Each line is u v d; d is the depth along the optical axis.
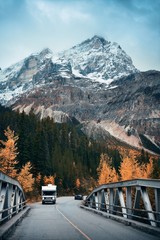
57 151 123.62
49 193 55.16
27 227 18.12
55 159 111.44
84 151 163.88
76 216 26.84
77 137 196.88
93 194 34.75
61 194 105.44
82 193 117.69
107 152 186.50
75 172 121.44
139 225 17.38
